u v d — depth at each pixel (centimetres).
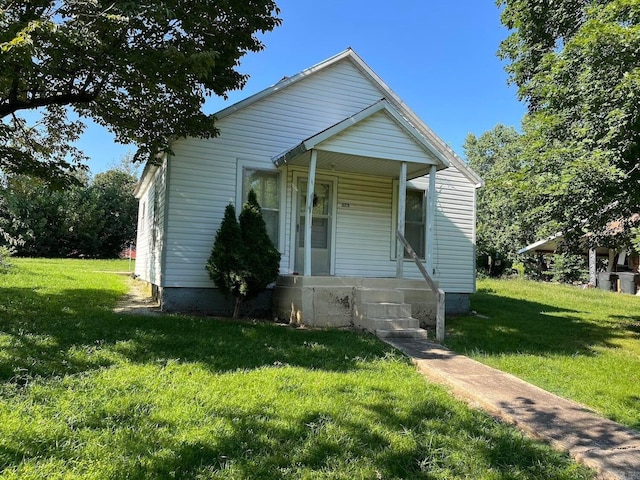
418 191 1041
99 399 366
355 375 480
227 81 788
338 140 783
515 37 1029
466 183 1083
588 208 712
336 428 339
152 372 445
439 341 696
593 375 542
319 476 273
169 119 759
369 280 812
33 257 2562
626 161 668
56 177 801
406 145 832
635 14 625
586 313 1095
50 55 612
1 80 637
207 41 727
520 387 472
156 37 699
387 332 696
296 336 641
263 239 786
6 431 301
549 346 694
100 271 1700
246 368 482
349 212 970
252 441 310
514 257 2441
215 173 857
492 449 322
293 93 927
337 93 969
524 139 857
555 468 301
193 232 838
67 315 691
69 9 608
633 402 450
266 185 900
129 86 709
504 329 823
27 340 521
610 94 636
